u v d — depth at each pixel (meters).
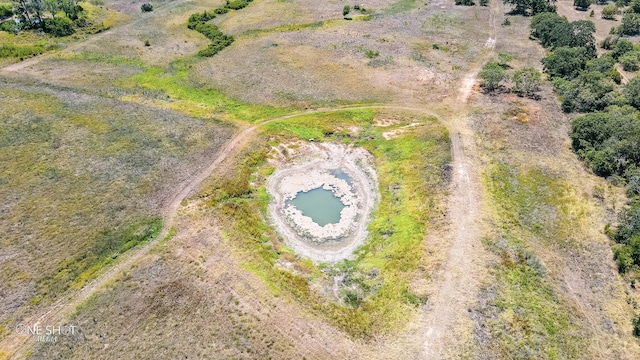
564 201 48.91
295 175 54.69
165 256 42.03
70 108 63.50
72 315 36.38
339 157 57.59
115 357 33.56
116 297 37.94
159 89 72.81
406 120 64.19
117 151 55.00
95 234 43.47
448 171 52.81
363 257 43.88
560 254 42.75
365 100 69.50
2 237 42.66
